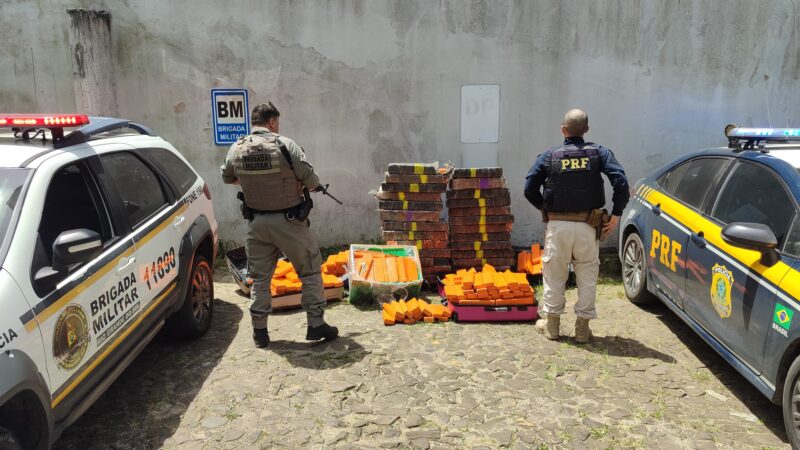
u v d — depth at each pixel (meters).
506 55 6.85
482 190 6.09
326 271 6.05
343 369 4.34
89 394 3.21
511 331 5.08
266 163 4.28
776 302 3.39
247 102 6.86
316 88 6.87
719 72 6.97
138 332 3.73
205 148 6.97
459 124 6.97
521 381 4.19
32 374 2.65
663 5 6.82
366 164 7.04
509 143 7.03
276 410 3.80
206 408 3.82
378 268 5.71
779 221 3.65
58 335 2.90
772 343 3.41
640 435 3.56
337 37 6.77
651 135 7.09
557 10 6.79
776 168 3.87
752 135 4.17
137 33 6.70
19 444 2.62
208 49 6.77
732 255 3.88
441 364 4.43
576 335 4.83
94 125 4.14
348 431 3.58
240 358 4.52
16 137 3.68
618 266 6.80
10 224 2.92
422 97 6.91
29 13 6.65
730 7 6.84
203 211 5.03
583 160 4.46
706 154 4.80
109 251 3.48
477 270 6.21
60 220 3.37
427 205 6.05
